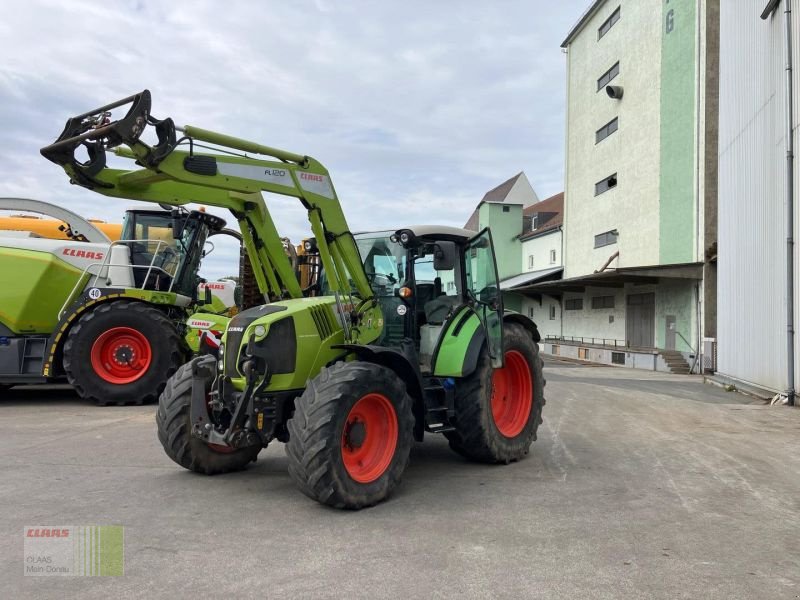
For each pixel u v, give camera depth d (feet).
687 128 63.93
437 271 20.20
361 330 17.93
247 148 16.70
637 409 33.27
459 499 15.74
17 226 42.06
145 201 16.74
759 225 40.91
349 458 14.94
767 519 14.39
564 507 15.14
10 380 30.91
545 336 107.04
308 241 19.12
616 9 79.77
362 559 11.68
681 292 65.21
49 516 13.97
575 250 93.61
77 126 15.42
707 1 61.16
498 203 122.52
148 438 22.77
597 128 85.51
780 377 36.76
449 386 18.88
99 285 32.86
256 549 12.12
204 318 31.76
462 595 10.21
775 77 37.93
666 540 12.93
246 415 15.16
